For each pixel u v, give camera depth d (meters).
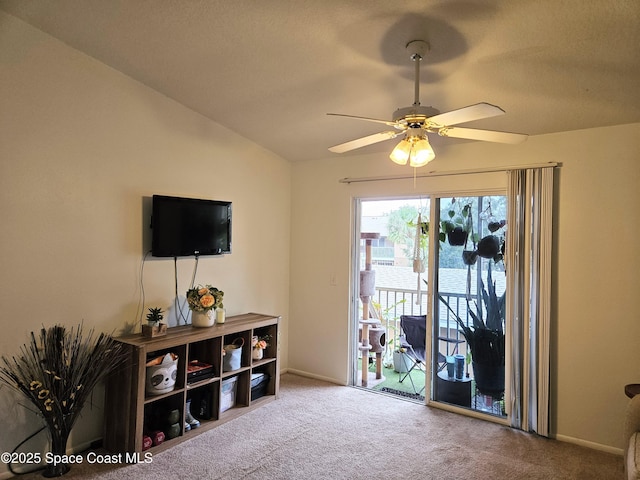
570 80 2.40
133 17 2.24
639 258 2.78
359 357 4.48
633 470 1.84
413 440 2.92
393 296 4.53
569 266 3.00
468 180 3.43
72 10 2.22
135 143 2.97
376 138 2.34
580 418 2.94
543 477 2.47
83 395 2.46
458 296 3.55
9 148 2.32
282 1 1.98
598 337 2.90
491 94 2.65
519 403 3.12
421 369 4.56
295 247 4.46
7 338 2.33
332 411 3.41
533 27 1.96
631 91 2.44
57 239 2.54
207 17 2.18
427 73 2.47
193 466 2.52
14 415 2.37
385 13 1.98
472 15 1.92
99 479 2.36
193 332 2.97
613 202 2.87
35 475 2.38
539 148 3.13
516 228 3.14
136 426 2.54
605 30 1.94
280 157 4.34
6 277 2.32
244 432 3.00
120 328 2.88
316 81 2.77
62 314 2.57
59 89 2.54
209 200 3.41
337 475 2.45
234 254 3.80
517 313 3.13
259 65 2.62
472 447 2.83
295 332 4.43
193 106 3.30
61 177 2.55
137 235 3.00
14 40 2.33
